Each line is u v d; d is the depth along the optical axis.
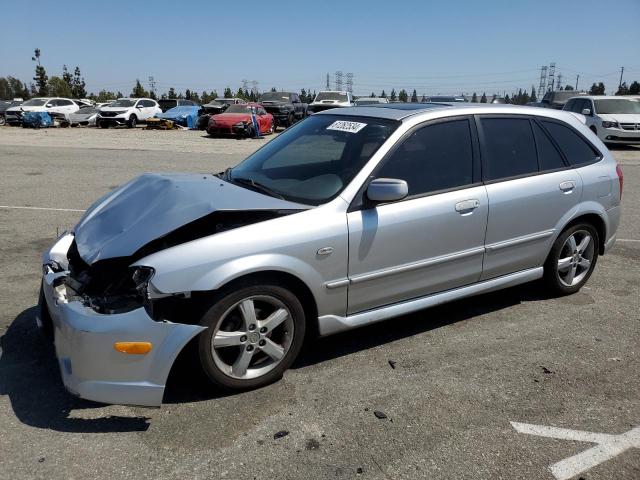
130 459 2.76
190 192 3.56
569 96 27.20
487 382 3.57
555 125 4.82
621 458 2.88
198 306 3.13
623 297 5.09
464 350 4.00
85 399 2.97
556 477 2.72
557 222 4.68
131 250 3.16
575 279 5.08
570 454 2.89
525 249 4.54
